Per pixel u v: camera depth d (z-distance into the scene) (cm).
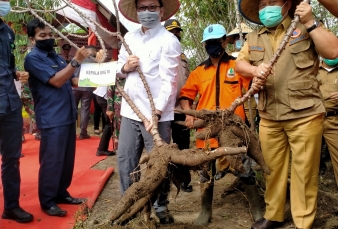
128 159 376
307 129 346
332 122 445
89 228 378
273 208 377
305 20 319
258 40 362
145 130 365
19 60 634
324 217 410
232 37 593
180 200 470
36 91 408
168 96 351
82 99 800
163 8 383
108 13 736
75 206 441
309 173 355
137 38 373
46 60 403
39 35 403
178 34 503
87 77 361
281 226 387
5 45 363
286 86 345
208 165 307
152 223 338
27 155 654
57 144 405
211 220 408
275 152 369
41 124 404
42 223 390
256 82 325
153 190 306
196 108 418
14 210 390
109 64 360
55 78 393
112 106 605
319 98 350
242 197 469
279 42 350
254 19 387
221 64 390
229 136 323
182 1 766
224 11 759
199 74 401
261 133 374
